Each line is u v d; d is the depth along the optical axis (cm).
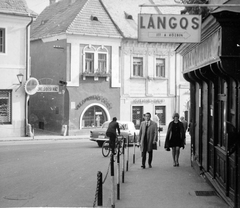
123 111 4016
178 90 4309
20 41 3325
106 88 3903
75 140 3334
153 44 4116
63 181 1375
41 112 4097
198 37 898
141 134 1638
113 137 2083
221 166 1094
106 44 3869
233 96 967
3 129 3262
